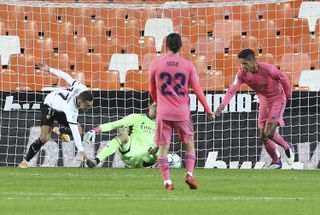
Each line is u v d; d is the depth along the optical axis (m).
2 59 66.25
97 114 53.47
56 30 67.12
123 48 67.12
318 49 65.00
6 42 66.38
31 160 52.47
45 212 23.47
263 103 43.69
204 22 68.12
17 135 52.78
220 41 66.69
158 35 68.38
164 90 30.98
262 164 52.19
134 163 50.16
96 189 32.94
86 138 48.62
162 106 31.03
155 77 31.17
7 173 44.19
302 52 65.38
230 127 52.94
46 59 65.69
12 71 63.50
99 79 65.19
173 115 30.92
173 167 52.38
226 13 68.12
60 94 46.34
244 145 52.62
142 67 65.56
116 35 67.50
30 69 64.06
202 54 66.38
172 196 29.14
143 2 71.62
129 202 26.72
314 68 64.88
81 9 68.12
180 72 31.02
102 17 68.12
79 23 67.75
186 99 31.22
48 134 48.19
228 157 52.78
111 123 48.44
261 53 66.00
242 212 23.75
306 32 65.94
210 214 23.20
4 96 53.00
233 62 65.44
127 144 49.06
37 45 66.38
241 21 67.56
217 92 53.62
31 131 52.91
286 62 65.19
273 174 45.50
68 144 52.66
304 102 51.97
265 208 24.97
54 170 47.66
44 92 53.31
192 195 29.67
